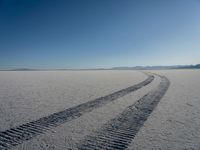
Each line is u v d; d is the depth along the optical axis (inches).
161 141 252.4
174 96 601.0
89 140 252.8
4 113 385.7
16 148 227.0
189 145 241.3
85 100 531.2
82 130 290.4
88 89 772.0
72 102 502.3
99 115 376.5
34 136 265.6
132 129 297.0
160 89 770.2
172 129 298.5
